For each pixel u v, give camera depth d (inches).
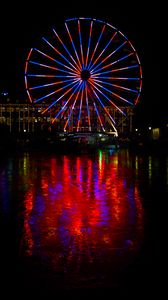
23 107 6240.2
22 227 635.5
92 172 1615.4
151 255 481.1
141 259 466.3
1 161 2285.9
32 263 454.3
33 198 936.9
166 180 1311.5
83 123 4931.1
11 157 2699.3
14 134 4522.6
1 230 615.2
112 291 377.1
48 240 553.9
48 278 408.8
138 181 1284.4
